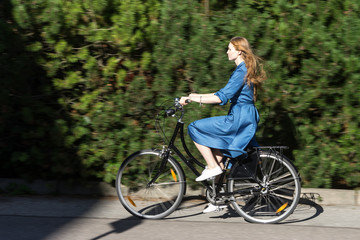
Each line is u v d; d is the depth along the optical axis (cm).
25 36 600
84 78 621
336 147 622
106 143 627
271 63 594
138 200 604
